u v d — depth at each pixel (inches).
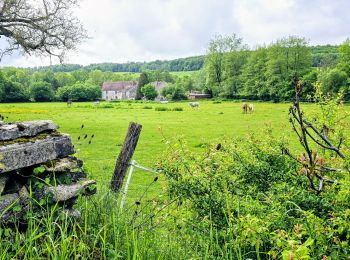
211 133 1330.0
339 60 3828.7
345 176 184.7
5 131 165.3
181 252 170.9
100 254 153.9
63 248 136.3
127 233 156.8
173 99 5255.9
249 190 222.7
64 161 179.5
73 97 5595.5
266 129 284.4
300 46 3929.6
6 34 1093.8
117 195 245.1
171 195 214.5
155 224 190.7
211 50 4845.0
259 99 4291.3
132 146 314.3
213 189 207.3
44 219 150.6
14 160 159.0
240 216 169.6
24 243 146.4
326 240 149.3
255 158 251.0
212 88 4891.7
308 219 154.8
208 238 179.5
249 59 4365.2
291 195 192.4
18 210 153.7
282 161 245.6
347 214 149.6
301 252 116.1
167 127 1560.0
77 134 1282.0
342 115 247.3
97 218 181.8
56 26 1144.8
